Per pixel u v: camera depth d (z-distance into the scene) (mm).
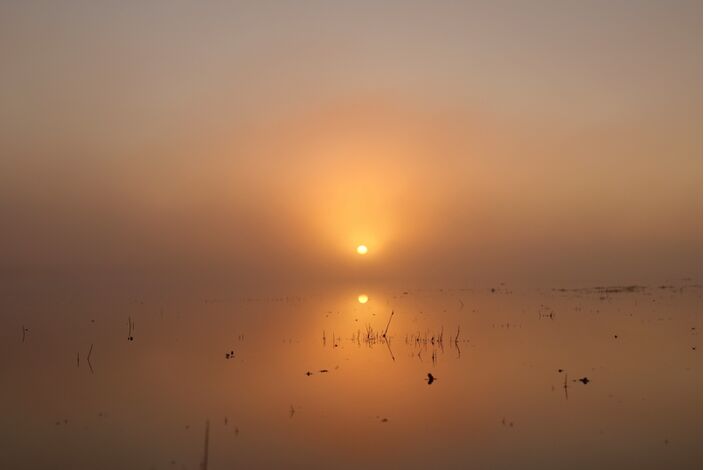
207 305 56250
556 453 16484
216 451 17094
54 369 27125
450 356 28875
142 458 16656
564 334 34594
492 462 15945
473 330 36875
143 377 25469
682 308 47750
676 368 25344
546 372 25141
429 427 18703
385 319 43531
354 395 22312
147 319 44781
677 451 16453
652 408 20016
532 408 20297
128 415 20328
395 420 19359
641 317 42062
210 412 20578
